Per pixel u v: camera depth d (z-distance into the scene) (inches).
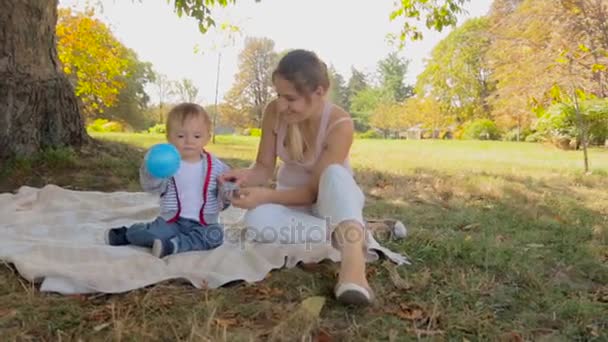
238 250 90.8
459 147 467.2
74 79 619.8
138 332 63.4
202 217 94.4
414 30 299.6
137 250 91.2
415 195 163.0
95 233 106.2
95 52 552.4
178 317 68.1
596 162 294.0
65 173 183.6
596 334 66.2
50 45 212.5
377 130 1343.5
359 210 78.7
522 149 435.5
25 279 78.8
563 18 236.2
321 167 90.7
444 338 64.5
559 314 71.9
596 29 231.9
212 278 80.4
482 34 289.1
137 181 176.6
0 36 194.1
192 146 93.8
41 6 204.5
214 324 66.4
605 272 89.4
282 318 68.9
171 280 80.6
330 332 65.6
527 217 130.9
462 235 112.1
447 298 76.4
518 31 262.2
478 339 64.1
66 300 72.8
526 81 251.8
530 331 66.9
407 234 111.6
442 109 1066.1
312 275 85.4
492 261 92.2
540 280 84.3
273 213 92.2
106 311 69.6
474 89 1001.5
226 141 448.1
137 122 1226.0
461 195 163.0
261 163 102.3
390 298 76.4
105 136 418.0
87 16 542.9
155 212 124.2
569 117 414.3
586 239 112.4
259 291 78.5
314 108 89.0
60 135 209.5
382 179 196.5
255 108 1135.0
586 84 235.0
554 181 202.1
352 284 71.8
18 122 192.1
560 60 235.0
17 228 105.7
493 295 77.9
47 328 64.1
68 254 87.2
